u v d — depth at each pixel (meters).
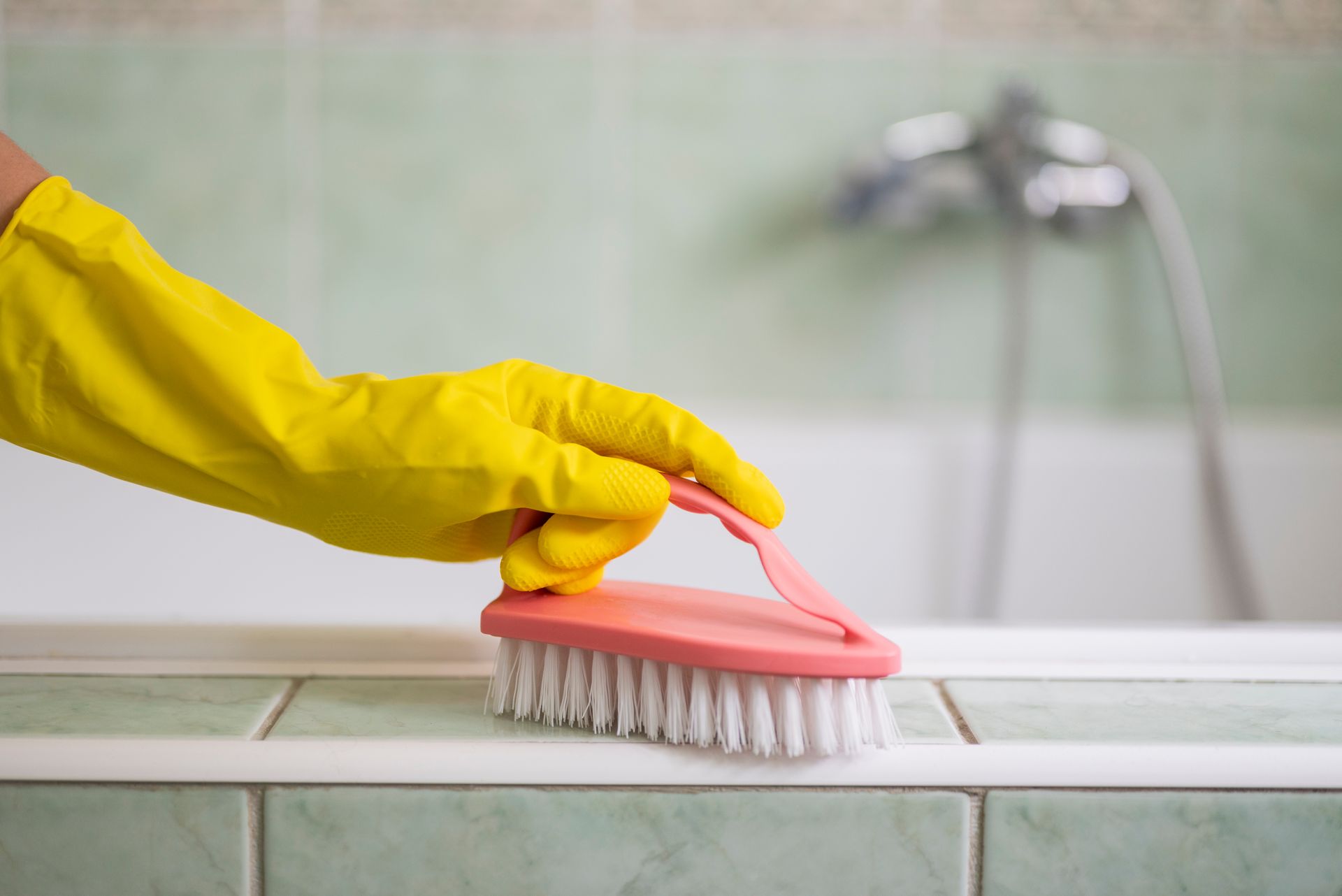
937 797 0.38
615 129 1.29
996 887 0.38
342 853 0.38
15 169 0.44
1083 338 1.32
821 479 1.19
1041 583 1.21
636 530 0.41
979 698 0.44
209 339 0.41
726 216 1.30
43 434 0.42
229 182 1.28
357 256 1.30
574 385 0.42
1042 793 0.38
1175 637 0.49
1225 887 0.38
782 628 0.39
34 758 0.37
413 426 0.39
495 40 1.27
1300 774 0.38
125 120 1.26
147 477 0.42
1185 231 1.31
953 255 1.31
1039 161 1.21
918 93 1.28
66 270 0.42
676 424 0.41
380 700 0.43
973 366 1.32
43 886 0.38
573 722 0.41
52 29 1.25
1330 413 1.33
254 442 0.41
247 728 0.40
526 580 0.41
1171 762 0.38
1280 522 1.21
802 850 0.38
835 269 1.31
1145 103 1.29
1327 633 0.49
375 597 0.99
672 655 0.38
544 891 0.38
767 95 1.28
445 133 1.28
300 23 1.26
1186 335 1.22
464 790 0.38
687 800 0.38
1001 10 1.27
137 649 0.47
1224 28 1.28
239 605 0.98
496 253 1.30
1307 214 1.31
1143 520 1.20
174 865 0.38
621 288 1.31
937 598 1.20
